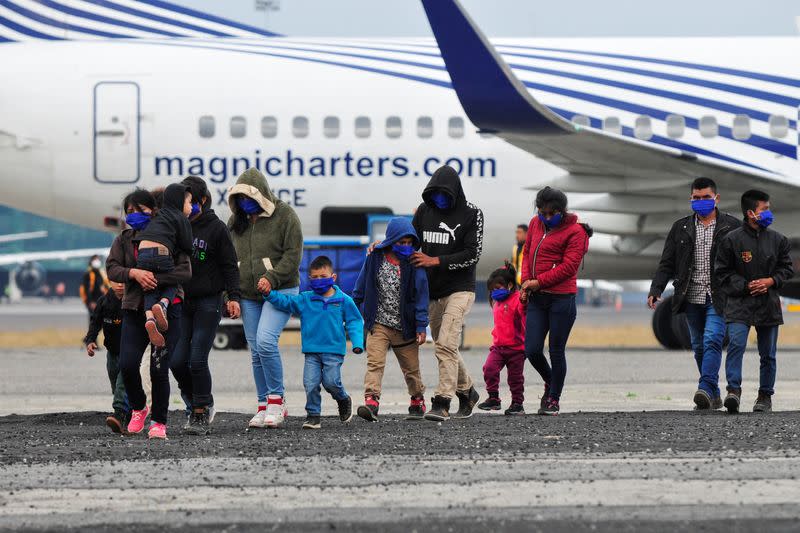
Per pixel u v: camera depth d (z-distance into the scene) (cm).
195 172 7962
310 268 3447
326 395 4716
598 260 8306
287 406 4256
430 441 2958
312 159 7912
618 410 4041
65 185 8088
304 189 7931
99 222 8212
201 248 3316
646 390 4866
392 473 2375
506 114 6322
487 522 1844
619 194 7838
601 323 16075
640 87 7738
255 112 7944
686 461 2519
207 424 3391
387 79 7950
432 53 8044
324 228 7994
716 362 3919
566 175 7756
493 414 3972
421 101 7906
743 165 7688
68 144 8038
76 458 2675
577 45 7944
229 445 2931
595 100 7725
